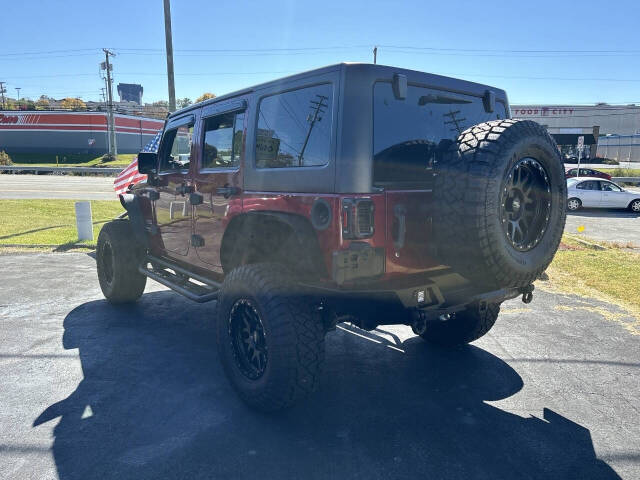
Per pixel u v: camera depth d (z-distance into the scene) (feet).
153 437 10.12
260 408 10.81
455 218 9.50
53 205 54.39
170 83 57.47
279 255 12.07
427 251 10.44
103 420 10.79
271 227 12.05
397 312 9.82
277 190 11.09
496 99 12.90
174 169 16.31
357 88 9.62
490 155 9.29
